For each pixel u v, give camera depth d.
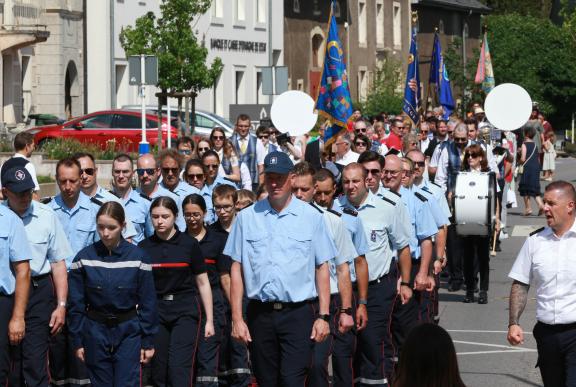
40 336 21.20
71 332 20.56
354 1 132.38
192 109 69.12
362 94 134.75
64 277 21.50
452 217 34.53
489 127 50.69
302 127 40.69
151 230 25.95
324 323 18.69
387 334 22.42
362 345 22.17
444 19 159.12
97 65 95.56
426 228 24.22
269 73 55.50
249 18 112.19
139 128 71.50
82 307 20.48
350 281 19.78
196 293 21.92
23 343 21.14
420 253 24.44
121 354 20.41
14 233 20.41
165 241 21.83
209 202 29.30
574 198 18.16
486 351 27.78
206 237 23.41
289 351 18.64
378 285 22.25
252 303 18.86
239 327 18.83
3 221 20.41
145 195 26.83
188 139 38.81
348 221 21.27
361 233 21.31
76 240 23.41
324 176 21.67
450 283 37.66
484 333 30.11
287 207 18.81
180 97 66.88
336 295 21.00
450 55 123.06
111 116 72.12
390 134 49.19
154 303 20.56
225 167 37.97
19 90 90.75
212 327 21.95
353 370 21.95
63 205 23.52
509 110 43.41
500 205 49.00
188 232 23.48
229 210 24.03
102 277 20.23
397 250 22.61
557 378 18.20
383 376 22.22
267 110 64.62
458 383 11.06
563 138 156.25
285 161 18.69
